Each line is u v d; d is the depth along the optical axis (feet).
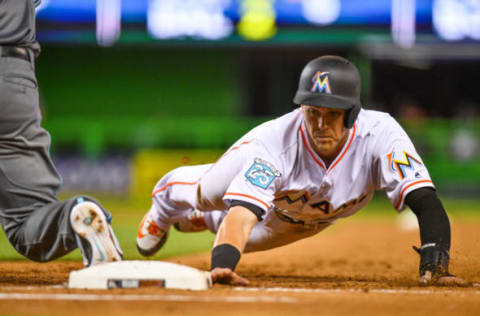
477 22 224.94
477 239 98.02
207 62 262.88
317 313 36.88
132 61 261.65
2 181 50.70
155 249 73.41
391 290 47.37
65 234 47.65
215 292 43.80
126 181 236.02
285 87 266.77
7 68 50.55
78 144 252.42
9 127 50.44
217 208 59.00
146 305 38.32
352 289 48.03
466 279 59.41
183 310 36.99
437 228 50.52
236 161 53.52
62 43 254.06
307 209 56.59
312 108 49.26
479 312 38.09
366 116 54.49
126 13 222.69
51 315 35.45
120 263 45.62
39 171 51.72
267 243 66.39
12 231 51.08
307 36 226.58
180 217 69.51
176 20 223.71
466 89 271.08
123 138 252.01
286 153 52.60
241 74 264.52
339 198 54.95
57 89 260.83
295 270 75.97
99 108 262.47
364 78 254.06
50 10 221.87
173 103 264.11
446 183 248.52
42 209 49.55
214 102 264.72
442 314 37.35
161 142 252.01
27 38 51.96
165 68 262.47
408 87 269.85
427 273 50.19
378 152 53.11
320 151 52.42
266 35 226.17
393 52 244.83
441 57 246.47
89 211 47.16
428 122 249.96
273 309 37.78
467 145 248.32
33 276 57.52
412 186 51.26
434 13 224.33
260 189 50.19
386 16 224.74
